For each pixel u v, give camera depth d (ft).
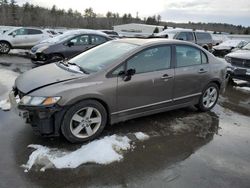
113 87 13.34
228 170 11.59
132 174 10.87
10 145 12.46
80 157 11.63
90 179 10.39
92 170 10.92
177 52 16.14
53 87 12.19
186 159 12.24
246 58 26.66
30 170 10.67
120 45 15.70
